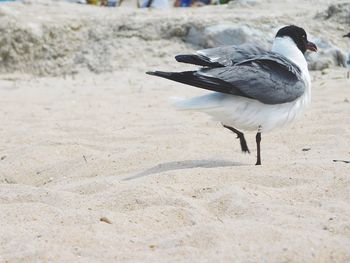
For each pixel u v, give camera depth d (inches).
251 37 588.7
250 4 733.3
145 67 587.2
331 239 175.6
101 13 713.6
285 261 163.3
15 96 490.9
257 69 249.6
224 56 251.4
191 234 182.7
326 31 611.2
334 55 561.3
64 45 639.8
